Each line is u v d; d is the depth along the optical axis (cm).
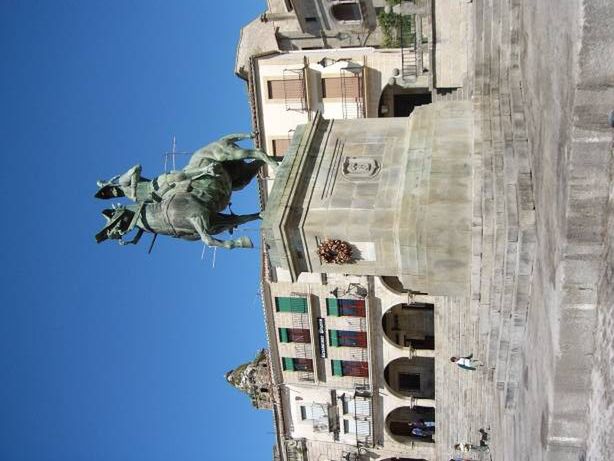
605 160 967
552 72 1083
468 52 2639
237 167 2023
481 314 1761
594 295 1091
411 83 3734
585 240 1046
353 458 4384
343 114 3894
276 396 4397
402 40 3600
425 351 4038
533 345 1427
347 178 1853
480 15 2183
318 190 1847
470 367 2986
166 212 1827
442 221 1702
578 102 931
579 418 1208
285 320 4147
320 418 4353
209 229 1809
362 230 1752
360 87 3809
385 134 1945
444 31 3167
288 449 4531
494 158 1583
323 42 4062
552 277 1175
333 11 3900
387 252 1773
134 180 1936
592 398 1155
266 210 1834
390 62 3753
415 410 4572
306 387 4331
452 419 3981
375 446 4331
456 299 3716
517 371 1659
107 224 1875
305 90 3881
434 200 1733
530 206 1393
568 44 950
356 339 4106
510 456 1806
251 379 4919
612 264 1013
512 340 1608
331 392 4303
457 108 1945
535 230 1377
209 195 1848
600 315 1077
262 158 1944
